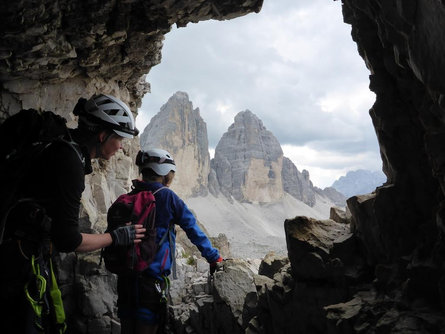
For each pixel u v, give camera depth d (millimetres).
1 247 1894
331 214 6043
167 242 3430
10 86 8758
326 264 4738
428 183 3965
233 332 6203
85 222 9195
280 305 5238
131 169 13016
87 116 2328
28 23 6805
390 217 4254
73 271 8344
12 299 1869
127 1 7074
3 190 1861
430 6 2648
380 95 4363
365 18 4488
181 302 7938
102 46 8375
